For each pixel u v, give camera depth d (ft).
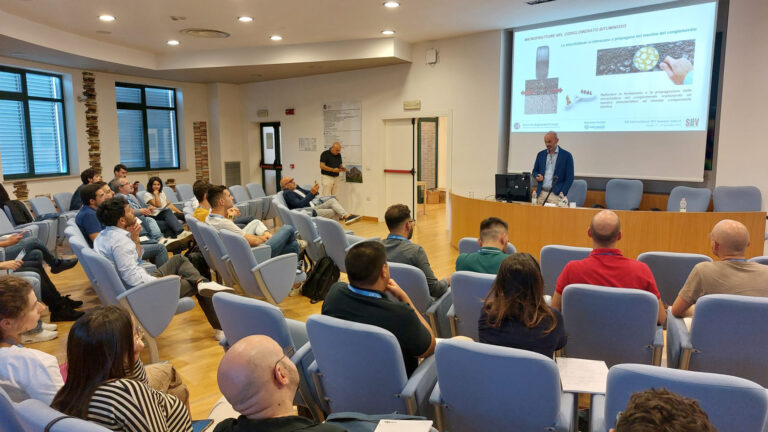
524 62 22.30
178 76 30.86
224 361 3.63
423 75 25.54
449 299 9.86
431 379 6.44
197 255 14.71
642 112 19.60
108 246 10.50
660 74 19.01
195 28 21.72
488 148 23.71
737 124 17.39
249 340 3.78
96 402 4.59
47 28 21.08
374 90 27.84
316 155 31.63
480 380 5.40
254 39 24.16
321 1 17.75
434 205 35.55
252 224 15.26
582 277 7.89
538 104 22.17
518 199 18.49
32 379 5.45
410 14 19.71
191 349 11.37
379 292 6.57
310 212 22.06
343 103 29.50
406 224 10.34
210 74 30.09
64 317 12.98
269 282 12.10
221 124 34.99
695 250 15.47
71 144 27.61
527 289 5.96
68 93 27.14
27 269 12.55
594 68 20.49
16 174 25.18
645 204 20.68
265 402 3.58
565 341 6.23
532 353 5.09
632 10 19.29
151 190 21.61
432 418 6.56
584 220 16.48
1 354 5.43
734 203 17.34
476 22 21.18
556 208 16.94
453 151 25.05
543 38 21.61
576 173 21.53
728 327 6.60
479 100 23.70
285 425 3.52
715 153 18.99
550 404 5.15
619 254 7.87
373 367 5.95
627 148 20.11
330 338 6.02
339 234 13.58
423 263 9.77
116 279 9.91
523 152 22.90
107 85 29.01
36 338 11.50
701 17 17.93
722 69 18.56
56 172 27.43
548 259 10.48
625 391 4.69
